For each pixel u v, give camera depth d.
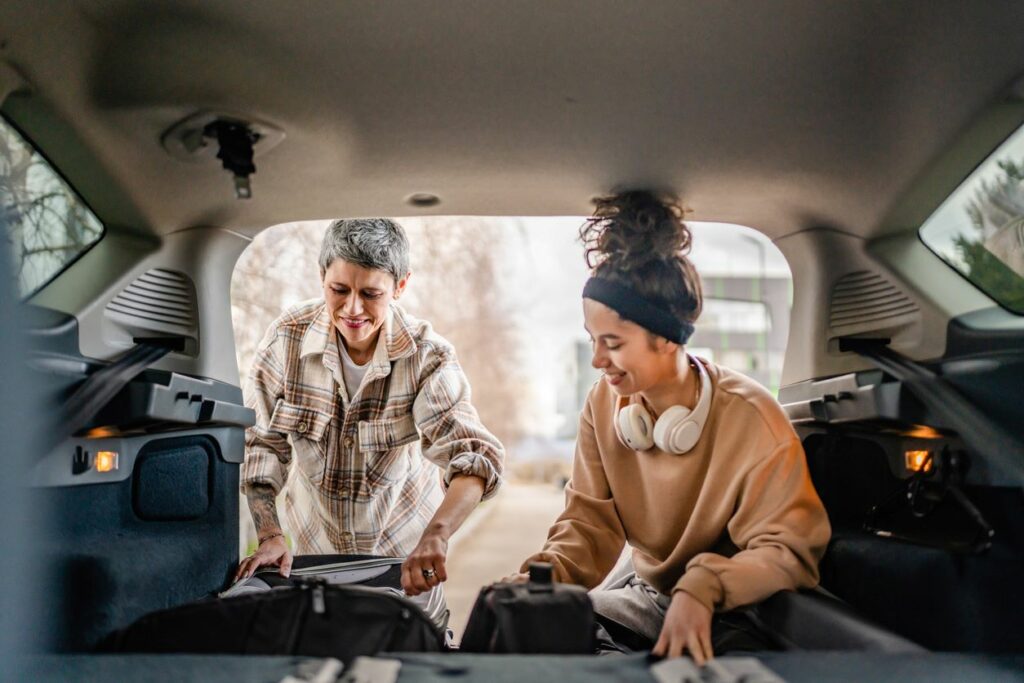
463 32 1.47
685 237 1.93
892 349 2.15
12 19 1.41
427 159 1.94
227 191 2.08
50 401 1.64
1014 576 1.57
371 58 1.53
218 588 2.26
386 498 2.57
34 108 1.68
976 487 1.71
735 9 1.42
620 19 1.44
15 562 1.08
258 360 2.56
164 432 2.12
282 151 1.87
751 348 8.87
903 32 1.48
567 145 1.88
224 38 1.47
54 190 1.92
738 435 1.83
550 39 1.49
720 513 1.80
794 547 1.66
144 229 2.15
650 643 1.99
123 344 2.07
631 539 2.02
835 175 2.02
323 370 2.50
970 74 1.60
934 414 1.79
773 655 1.34
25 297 1.80
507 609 1.45
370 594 1.52
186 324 2.29
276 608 1.49
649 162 1.97
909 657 1.32
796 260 2.43
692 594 1.50
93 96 1.64
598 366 1.86
